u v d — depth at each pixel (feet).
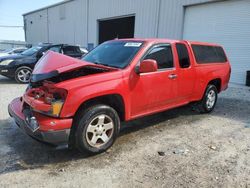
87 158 11.98
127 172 10.86
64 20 90.63
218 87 21.36
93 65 12.17
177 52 16.17
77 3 81.05
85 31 78.74
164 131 15.96
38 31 114.21
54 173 10.61
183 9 46.50
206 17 43.42
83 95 11.22
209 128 16.81
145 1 54.90
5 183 9.80
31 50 35.22
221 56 21.36
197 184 10.16
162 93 15.07
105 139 12.48
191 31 46.09
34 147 12.92
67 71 11.63
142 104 14.03
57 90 11.03
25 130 11.54
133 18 64.08
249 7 37.60
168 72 15.24
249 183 10.37
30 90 12.28
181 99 16.94
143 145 13.65
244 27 38.55
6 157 11.82
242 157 12.64
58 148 11.55
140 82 13.61
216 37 42.47
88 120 11.58
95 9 72.33
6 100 22.43
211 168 11.46
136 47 14.37
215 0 41.14
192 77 17.37
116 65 13.74
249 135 15.72
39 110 10.90
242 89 34.12
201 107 19.84
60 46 35.86
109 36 74.33
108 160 11.86
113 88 12.25
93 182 10.06
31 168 10.94
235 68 40.45
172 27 48.98
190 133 15.75
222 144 14.19
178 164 11.71
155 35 53.06
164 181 10.28
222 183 10.29
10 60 31.35
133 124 17.08
